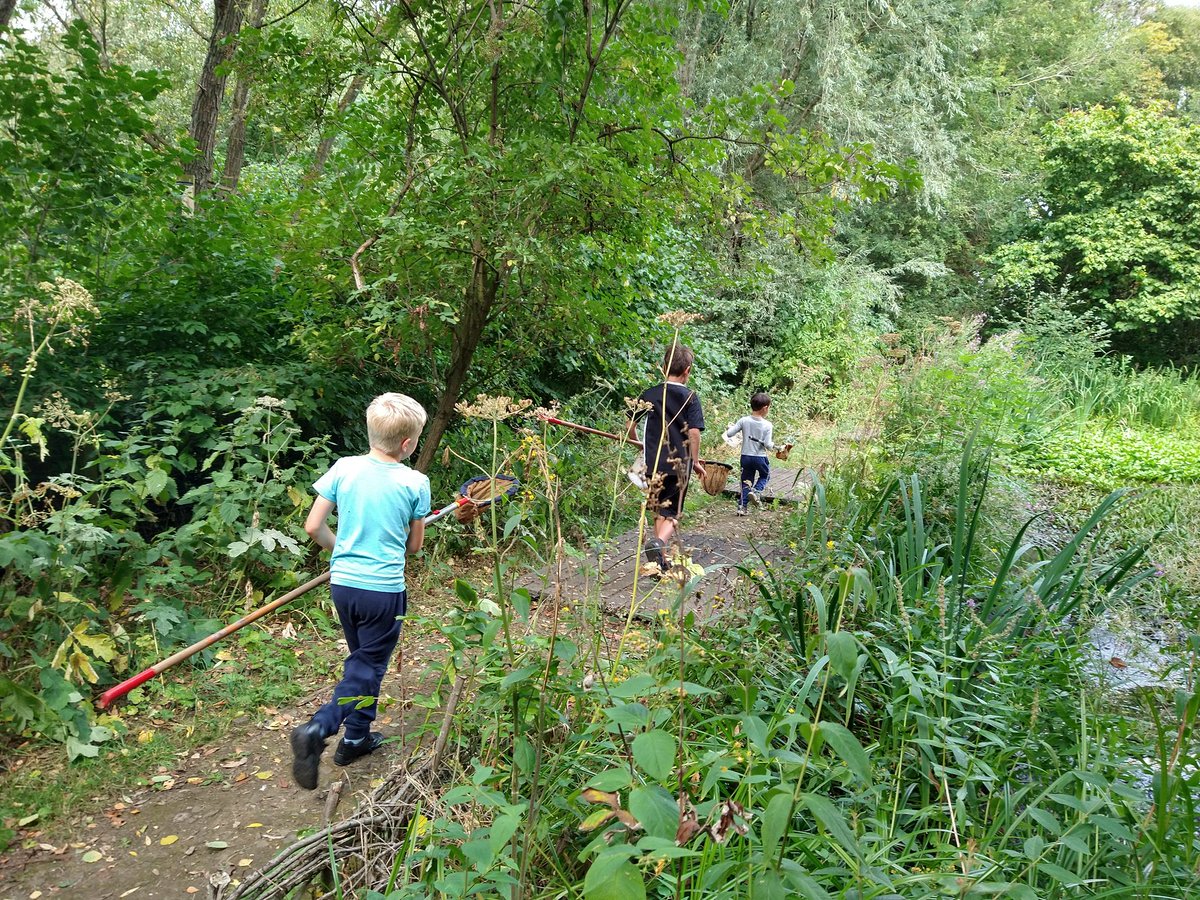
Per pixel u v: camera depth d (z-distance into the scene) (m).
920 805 2.91
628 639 3.60
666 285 10.47
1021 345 11.67
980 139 22.53
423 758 3.08
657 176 6.02
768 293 16.75
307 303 6.12
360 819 2.66
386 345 5.89
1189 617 4.19
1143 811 2.55
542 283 5.72
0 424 4.52
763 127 5.87
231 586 4.87
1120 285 19.69
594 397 9.20
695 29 16.77
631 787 1.91
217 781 3.33
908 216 22.47
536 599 3.69
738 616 3.74
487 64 5.64
